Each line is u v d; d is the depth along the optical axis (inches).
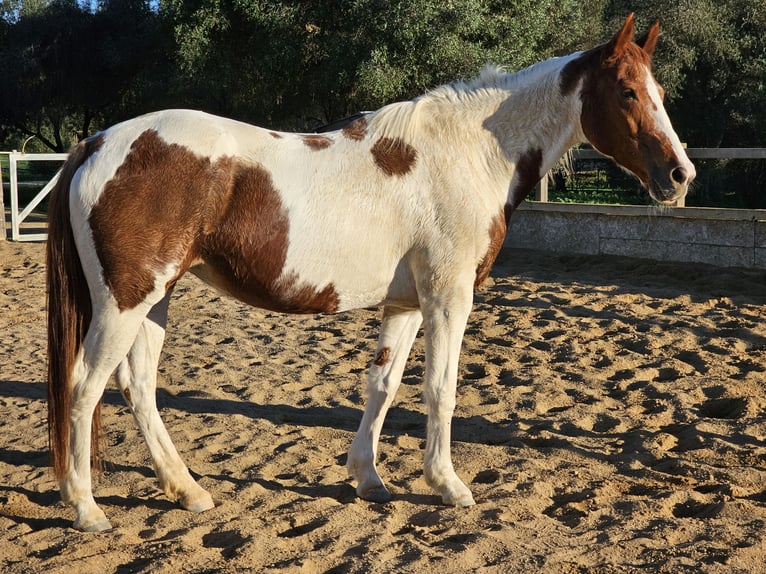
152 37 965.8
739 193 835.4
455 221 137.9
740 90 849.5
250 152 131.0
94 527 130.1
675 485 152.4
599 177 727.7
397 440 178.5
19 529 132.0
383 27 542.0
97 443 136.3
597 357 246.8
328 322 304.3
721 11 814.5
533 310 309.4
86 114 1175.0
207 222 128.2
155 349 142.4
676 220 400.5
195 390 217.5
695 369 231.8
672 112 878.4
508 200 147.3
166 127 128.9
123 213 124.2
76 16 1066.7
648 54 148.6
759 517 133.9
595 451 170.9
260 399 211.5
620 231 423.2
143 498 145.3
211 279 136.6
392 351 149.6
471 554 120.5
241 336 282.7
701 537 126.8
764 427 181.6
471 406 205.3
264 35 645.3
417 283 140.3
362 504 144.3
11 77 1061.8
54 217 128.3
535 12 574.2
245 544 123.0
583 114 146.0
